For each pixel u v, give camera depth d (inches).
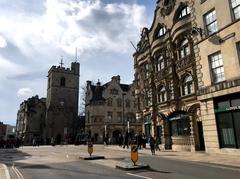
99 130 2316.7
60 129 2719.0
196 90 919.0
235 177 389.1
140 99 1465.3
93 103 2384.4
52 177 413.1
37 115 3132.4
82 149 1228.5
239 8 725.9
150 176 408.8
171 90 1077.1
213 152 775.1
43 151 1114.7
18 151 1135.6
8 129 4685.0
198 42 879.7
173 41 1074.1
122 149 1141.7
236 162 563.2
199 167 510.3
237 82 694.5
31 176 426.3
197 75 879.7
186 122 980.6
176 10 1068.5
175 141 1047.6
